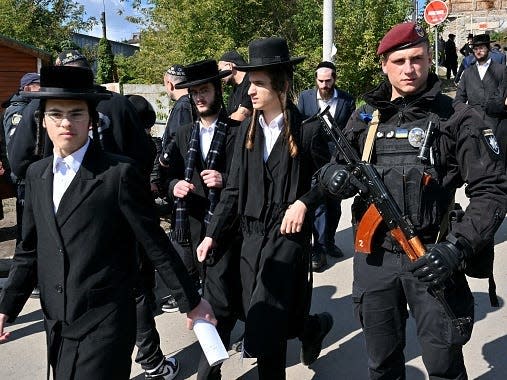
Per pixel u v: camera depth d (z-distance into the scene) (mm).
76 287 2307
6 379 3828
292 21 15625
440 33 19641
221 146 3645
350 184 2639
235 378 3736
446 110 2555
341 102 5750
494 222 2346
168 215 5809
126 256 2418
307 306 3271
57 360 2352
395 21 14352
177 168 3859
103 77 25562
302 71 14508
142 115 4836
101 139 3543
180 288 2398
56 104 2295
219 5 15023
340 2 14820
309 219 3111
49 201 2340
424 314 2580
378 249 2658
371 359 2746
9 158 3943
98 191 2318
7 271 5395
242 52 14703
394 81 2576
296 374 3756
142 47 17375
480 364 3748
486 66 6668
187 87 3582
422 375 3674
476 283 4980
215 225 3240
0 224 7484
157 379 3668
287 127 3012
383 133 2611
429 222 2521
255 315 3006
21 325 4594
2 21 23406
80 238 2305
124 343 2369
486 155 2391
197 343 4223
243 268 3150
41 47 23688
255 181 3072
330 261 5746
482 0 28141
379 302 2668
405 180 2537
